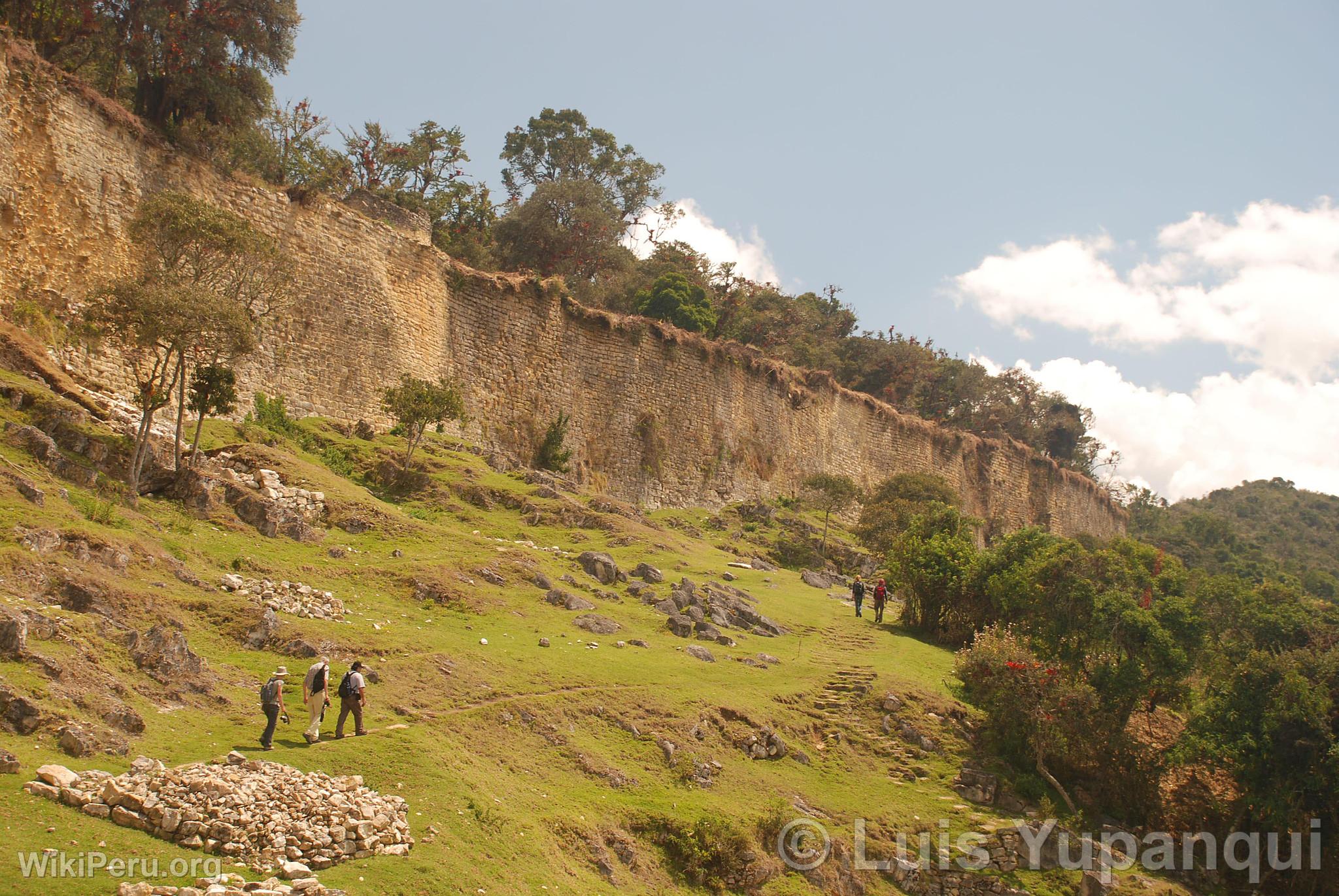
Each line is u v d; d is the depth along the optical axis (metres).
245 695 16.64
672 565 34.25
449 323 49.59
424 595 24.17
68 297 31.06
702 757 20.61
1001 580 32.03
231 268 31.03
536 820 15.80
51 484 21.41
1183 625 28.44
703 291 71.00
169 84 36.38
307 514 27.91
